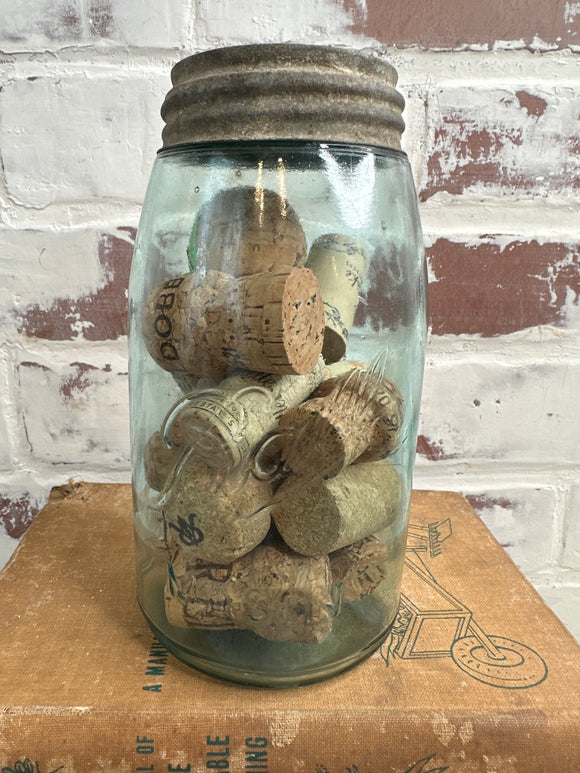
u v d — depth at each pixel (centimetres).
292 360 17
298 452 18
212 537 18
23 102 32
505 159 34
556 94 33
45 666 20
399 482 21
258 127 17
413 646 22
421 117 33
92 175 33
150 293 19
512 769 18
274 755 18
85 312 35
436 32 32
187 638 20
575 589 42
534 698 19
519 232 34
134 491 23
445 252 35
